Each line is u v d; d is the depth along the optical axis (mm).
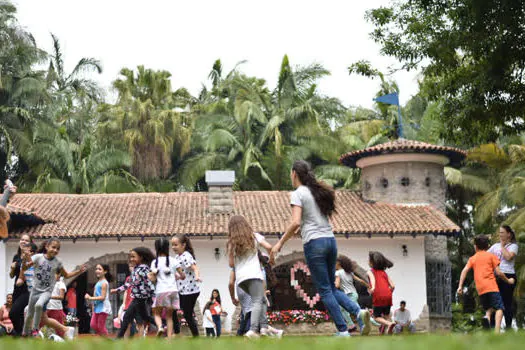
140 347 5062
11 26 39281
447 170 35000
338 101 45594
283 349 4758
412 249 25625
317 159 43312
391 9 17359
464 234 38031
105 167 38875
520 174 28844
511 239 12617
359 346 4648
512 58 14984
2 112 38438
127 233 24359
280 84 43406
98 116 44250
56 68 46125
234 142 41719
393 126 39750
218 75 48938
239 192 28922
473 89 16141
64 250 25000
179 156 43656
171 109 45938
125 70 45312
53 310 13609
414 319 25250
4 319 13727
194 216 26156
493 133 17500
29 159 38344
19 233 24344
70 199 27922
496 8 14625
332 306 8336
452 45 15906
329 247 8352
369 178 28312
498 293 11852
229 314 24750
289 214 26406
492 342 4961
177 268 11891
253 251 9406
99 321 15602
